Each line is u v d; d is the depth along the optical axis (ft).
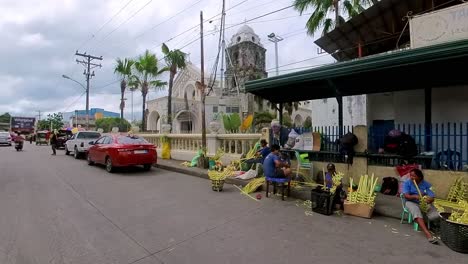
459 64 21.61
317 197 20.07
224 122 64.95
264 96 34.81
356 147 25.99
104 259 13.08
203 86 42.52
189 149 46.93
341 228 16.97
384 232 16.28
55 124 215.92
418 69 23.24
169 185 29.81
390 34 36.32
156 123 123.65
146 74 85.30
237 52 124.26
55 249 14.11
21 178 33.86
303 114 145.89
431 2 29.37
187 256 13.38
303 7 49.08
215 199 23.90
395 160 24.34
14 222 18.01
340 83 28.48
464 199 19.85
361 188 20.40
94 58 118.83
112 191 26.94
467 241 13.30
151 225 17.56
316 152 29.01
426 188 17.12
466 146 22.25
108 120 165.27
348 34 36.96
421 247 14.17
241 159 33.35
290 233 16.19
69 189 27.78
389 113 36.32
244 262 12.72
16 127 194.49
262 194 25.58
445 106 29.81
